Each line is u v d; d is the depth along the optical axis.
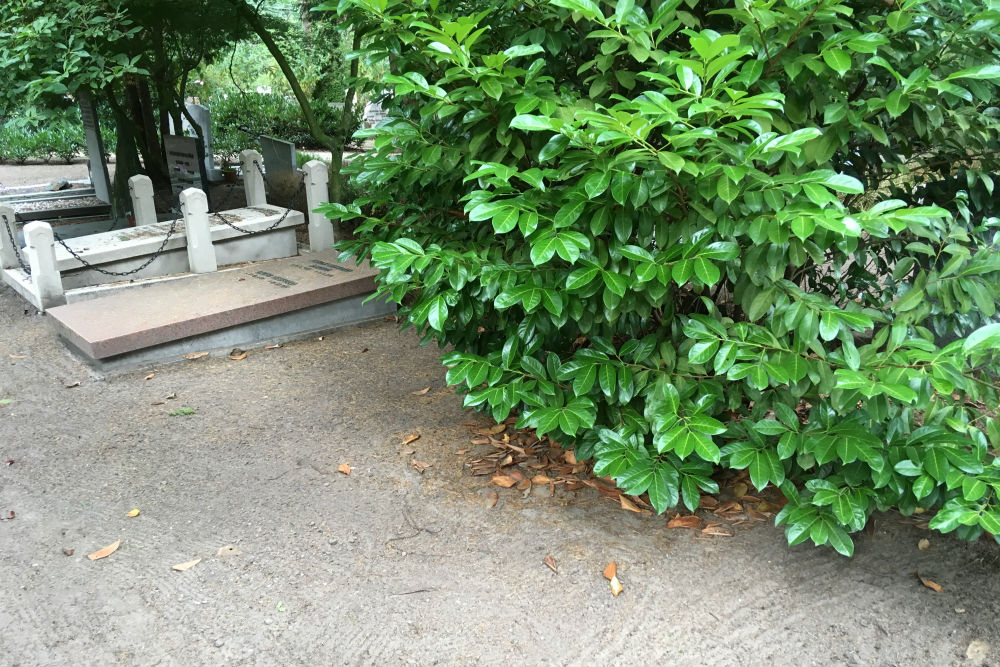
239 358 6.29
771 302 3.22
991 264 3.25
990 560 3.43
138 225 9.09
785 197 2.93
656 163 2.95
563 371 3.58
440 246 4.17
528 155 3.57
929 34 3.47
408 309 4.39
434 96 3.13
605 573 3.39
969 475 2.93
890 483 3.09
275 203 11.62
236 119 20.28
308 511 3.96
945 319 3.96
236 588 3.35
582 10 2.89
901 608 3.16
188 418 5.13
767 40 3.10
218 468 4.44
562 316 3.39
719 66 2.72
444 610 3.19
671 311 3.65
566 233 2.96
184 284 7.23
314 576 3.43
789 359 3.06
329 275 7.40
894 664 2.86
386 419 5.07
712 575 3.39
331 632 3.07
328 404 5.34
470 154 3.58
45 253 6.95
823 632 3.03
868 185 4.18
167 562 3.54
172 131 15.52
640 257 3.09
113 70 7.08
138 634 3.07
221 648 3.00
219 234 8.05
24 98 7.49
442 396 5.43
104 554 3.60
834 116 3.12
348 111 10.63
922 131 3.47
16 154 19.22
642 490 3.31
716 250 2.91
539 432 3.42
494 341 4.30
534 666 2.89
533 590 3.31
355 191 10.47
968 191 4.39
